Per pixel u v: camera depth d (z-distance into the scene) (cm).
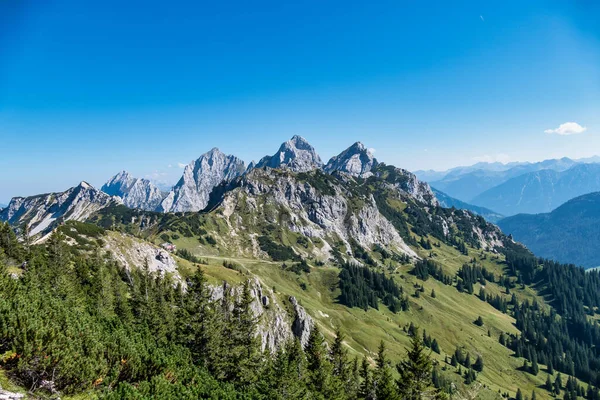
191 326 5666
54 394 2909
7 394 2561
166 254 15550
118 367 3606
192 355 5431
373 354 18362
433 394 5138
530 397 19700
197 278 5894
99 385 3334
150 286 9112
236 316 6494
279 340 14738
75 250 12781
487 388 18600
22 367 2802
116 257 13638
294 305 17050
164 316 6819
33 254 9250
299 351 6869
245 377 5762
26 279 5247
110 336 4044
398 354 19225
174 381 3988
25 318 3050
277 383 5441
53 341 3055
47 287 5850
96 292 7706
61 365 2989
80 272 8844
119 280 9281
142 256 14612
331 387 6303
